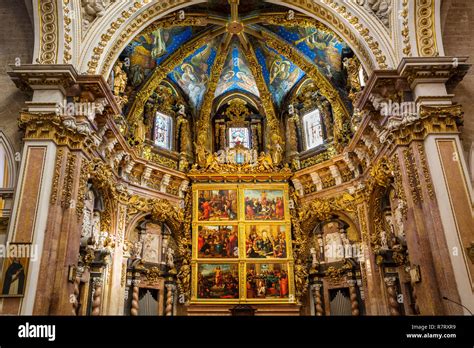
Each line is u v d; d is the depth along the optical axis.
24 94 13.39
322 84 19.53
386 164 14.91
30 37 14.30
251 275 18.22
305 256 18.98
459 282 10.69
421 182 12.20
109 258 15.88
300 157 20.77
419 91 12.97
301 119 21.73
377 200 16.72
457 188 11.64
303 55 19.52
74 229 12.23
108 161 16.08
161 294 18.17
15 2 14.71
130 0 15.11
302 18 17.33
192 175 19.78
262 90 20.67
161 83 20.95
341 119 19.11
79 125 12.91
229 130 22.58
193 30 19.28
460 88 13.70
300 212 19.45
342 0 15.12
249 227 19.03
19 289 10.58
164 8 15.75
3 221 11.66
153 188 19.00
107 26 14.66
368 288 16.59
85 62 13.93
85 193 13.45
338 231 18.70
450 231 11.18
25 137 12.19
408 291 14.55
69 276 11.77
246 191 19.75
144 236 18.23
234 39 20.19
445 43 14.38
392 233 15.61
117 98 16.38
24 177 11.73
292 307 17.83
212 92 20.70
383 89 13.60
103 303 15.62
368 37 14.64
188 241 18.98
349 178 18.50
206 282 18.09
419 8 13.80
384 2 14.63
